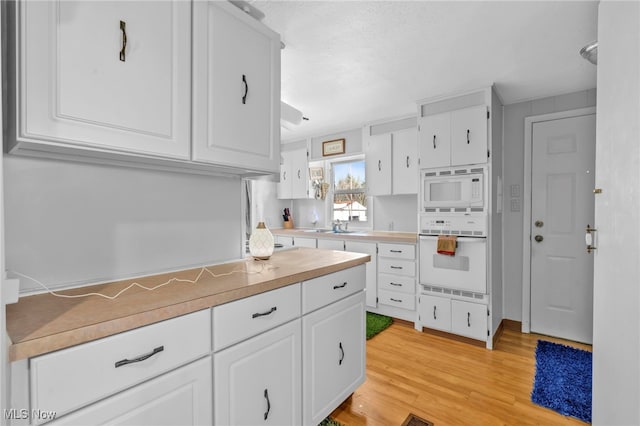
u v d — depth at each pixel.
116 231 1.33
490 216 2.66
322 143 4.38
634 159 1.03
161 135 1.14
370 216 4.16
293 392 1.42
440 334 2.94
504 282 3.17
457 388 2.06
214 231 1.71
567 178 2.87
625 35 1.10
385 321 3.22
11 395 0.71
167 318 0.97
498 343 2.79
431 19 1.75
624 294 1.10
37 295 1.08
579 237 2.82
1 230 0.65
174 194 1.53
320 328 1.58
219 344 1.11
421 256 3.00
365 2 1.61
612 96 1.22
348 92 2.83
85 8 0.96
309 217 4.79
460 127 2.79
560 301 2.91
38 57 0.87
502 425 1.71
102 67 0.99
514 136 3.12
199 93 1.26
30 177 1.11
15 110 0.86
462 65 2.31
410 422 1.73
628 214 1.07
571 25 1.81
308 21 1.77
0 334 0.63
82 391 0.80
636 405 1.00
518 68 2.37
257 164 1.51
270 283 1.30
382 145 3.65
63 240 1.19
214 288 1.17
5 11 0.94
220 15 1.33
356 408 1.85
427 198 2.97
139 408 0.91
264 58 1.54
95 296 1.07
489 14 1.71
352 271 1.83
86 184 1.25
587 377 2.15
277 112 1.62
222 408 1.12
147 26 1.10
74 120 0.94
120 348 0.87
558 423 1.72
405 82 2.62
